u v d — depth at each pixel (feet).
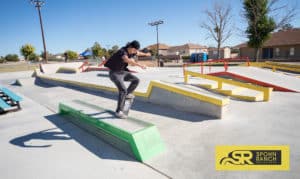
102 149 11.25
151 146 10.43
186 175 8.64
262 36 87.86
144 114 16.97
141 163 9.72
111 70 12.17
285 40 108.78
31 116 17.87
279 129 12.95
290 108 17.66
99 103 21.61
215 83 27.25
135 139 10.00
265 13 85.61
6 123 16.26
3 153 11.18
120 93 12.33
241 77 30.04
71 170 9.29
